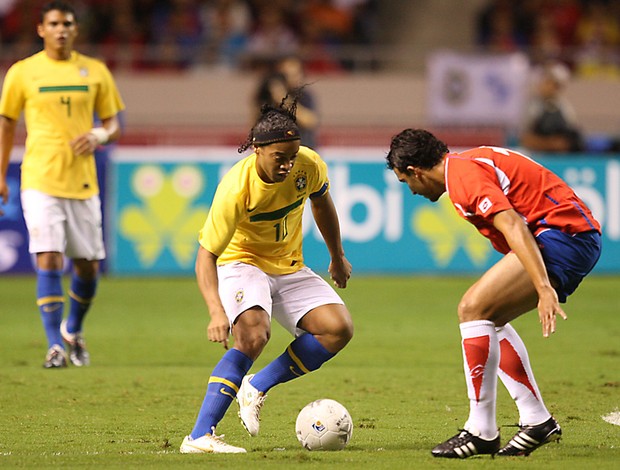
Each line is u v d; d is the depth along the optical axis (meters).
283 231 19.69
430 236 52.78
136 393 25.11
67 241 29.03
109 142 29.30
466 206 17.41
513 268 17.34
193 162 51.94
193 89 61.25
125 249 52.34
